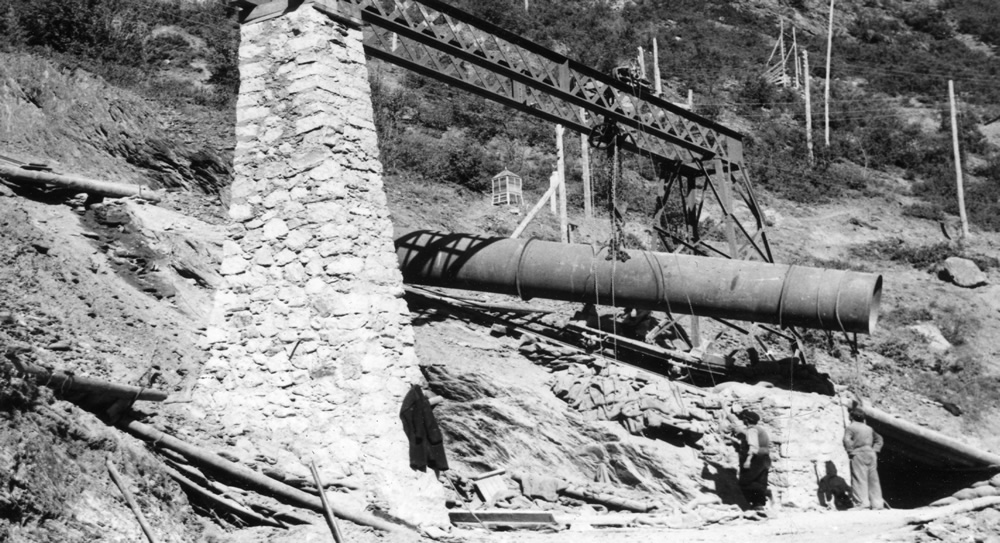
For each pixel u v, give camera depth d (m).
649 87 20.38
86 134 18.33
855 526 13.89
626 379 17.55
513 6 47.47
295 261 12.99
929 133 47.72
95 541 8.66
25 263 12.70
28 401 9.16
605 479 16.20
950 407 25.20
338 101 13.68
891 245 35.72
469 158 31.00
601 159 35.09
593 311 20.00
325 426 12.16
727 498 16.41
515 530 12.70
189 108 24.89
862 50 57.59
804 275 18.16
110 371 11.49
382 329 12.74
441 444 12.48
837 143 44.16
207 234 17.73
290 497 11.06
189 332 14.24
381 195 13.66
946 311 31.22
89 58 25.22
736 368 19.17
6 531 7.95
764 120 45.16
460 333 18.78
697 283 18.48
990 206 40.28
